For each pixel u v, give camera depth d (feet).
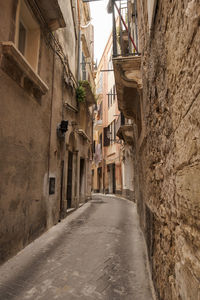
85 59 41.52
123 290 8.00
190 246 3.20
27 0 13.97
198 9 2.61
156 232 7.53
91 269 9.95
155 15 6.51
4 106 11.12
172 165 4.74
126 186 47.26
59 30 22.80
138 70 14.75
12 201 11.73
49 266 10.26
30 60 15.81
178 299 3.88
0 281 8.71
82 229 18.13
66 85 25.82
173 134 4.52
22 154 13.19
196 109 2.81
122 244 13.89
